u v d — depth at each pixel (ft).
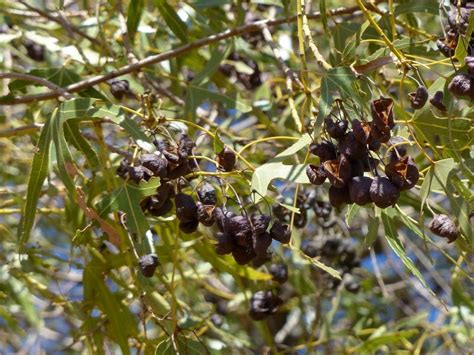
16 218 5.38
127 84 4.28
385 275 6.32
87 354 4.75
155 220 4.08
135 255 3.92
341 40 4.27
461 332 5.13
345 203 3.41
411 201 4.38
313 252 4.87
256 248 3.48
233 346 4.96
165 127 3.79
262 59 4.80
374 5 4.17
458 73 3.51
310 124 3.81
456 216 3.58
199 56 4.77
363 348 5.07
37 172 3.82
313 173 3.42
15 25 4.79
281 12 5.10
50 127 3.82
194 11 4.69
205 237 4.41
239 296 4.92
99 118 3.86
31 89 4.42
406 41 3.91
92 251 4.25
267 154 4.96
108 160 3.99
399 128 4.01
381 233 5.98
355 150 3.37
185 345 3.91
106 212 3.74
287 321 5.82
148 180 3.62
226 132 4.72
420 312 5.76
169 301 4.50
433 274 5.64
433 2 4.14
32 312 4.56
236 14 4.82
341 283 4.94
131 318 4.31
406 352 5.18
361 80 3.71
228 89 4.75
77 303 4.41
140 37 4.74
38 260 4.48
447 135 3.68
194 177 3.81
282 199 4.40
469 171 3.53
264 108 4.83
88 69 4.66
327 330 5.07
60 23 4.72
